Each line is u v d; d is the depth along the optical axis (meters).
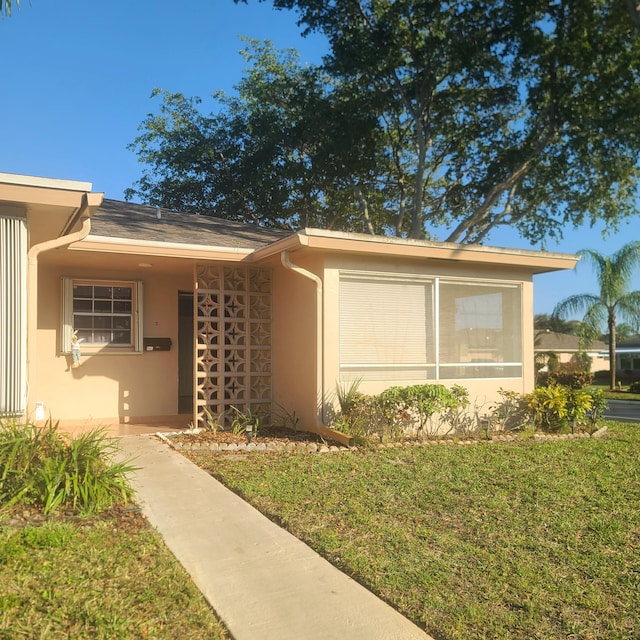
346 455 8.02
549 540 5.02
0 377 6.00
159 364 11.08
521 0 17.34
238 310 10.36
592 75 18.45
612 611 3.80
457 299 10.51
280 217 28.20
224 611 3.72
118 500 5.62
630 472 7.39
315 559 4.57
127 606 3.62
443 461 7.82
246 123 27.66
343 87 21.95
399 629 3.54
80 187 6.22
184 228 11.73
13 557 4.12
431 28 18.98
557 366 31.83
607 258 26.22
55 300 10.24
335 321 9.32
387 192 25.42
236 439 8.79
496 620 3.65
